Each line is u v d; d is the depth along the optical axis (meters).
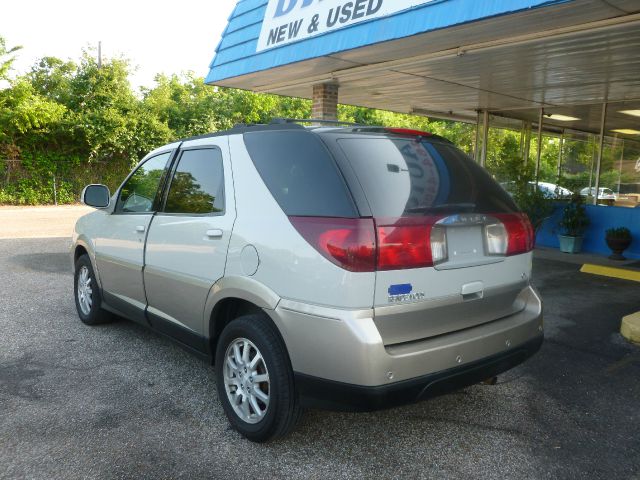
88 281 5.34
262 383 3.10
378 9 6.80
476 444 3.16
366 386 2.55
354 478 2.79
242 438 3.17
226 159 3.51
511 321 3.20
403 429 3.33
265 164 3.21
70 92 21.42
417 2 6.30
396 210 2.73
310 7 8.00
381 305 2.62
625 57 7.38
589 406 3.69
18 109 19.08
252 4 9.79
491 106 12.88
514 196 10.88
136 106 22.19
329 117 10.25
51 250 10.23
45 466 2.83
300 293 2.74
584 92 10.35
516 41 6.48
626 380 4.15
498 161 12.94
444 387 2.80
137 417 3.40
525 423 3.43
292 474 2.81
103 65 21.78
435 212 2.85
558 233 10.99
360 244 2.57
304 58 7.94
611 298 6.74
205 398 3.70
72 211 18.70
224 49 10.25
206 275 3.37
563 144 12.66
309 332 2.69
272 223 2.97
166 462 2.89
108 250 4.65
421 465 2.92
